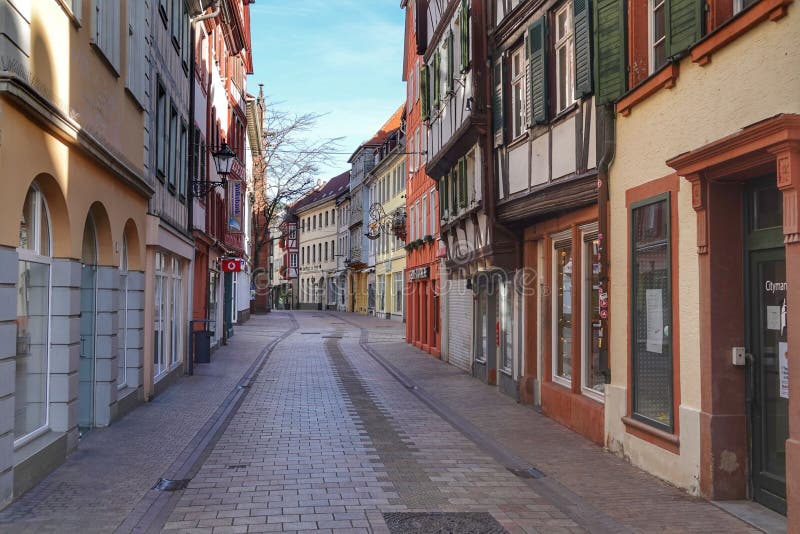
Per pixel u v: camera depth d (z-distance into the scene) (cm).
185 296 1808
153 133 1369
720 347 714
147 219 1338
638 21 883
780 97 611
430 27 2134
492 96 1419
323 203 7300
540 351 1341
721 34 687
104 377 1099
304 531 621
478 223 1641
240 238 3378
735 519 654
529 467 866
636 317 880
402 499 725
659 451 812
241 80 3481
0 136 654
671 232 792
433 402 1424
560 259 1238
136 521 641
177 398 1413
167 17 1522
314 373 1931
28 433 800
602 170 959
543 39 1157
